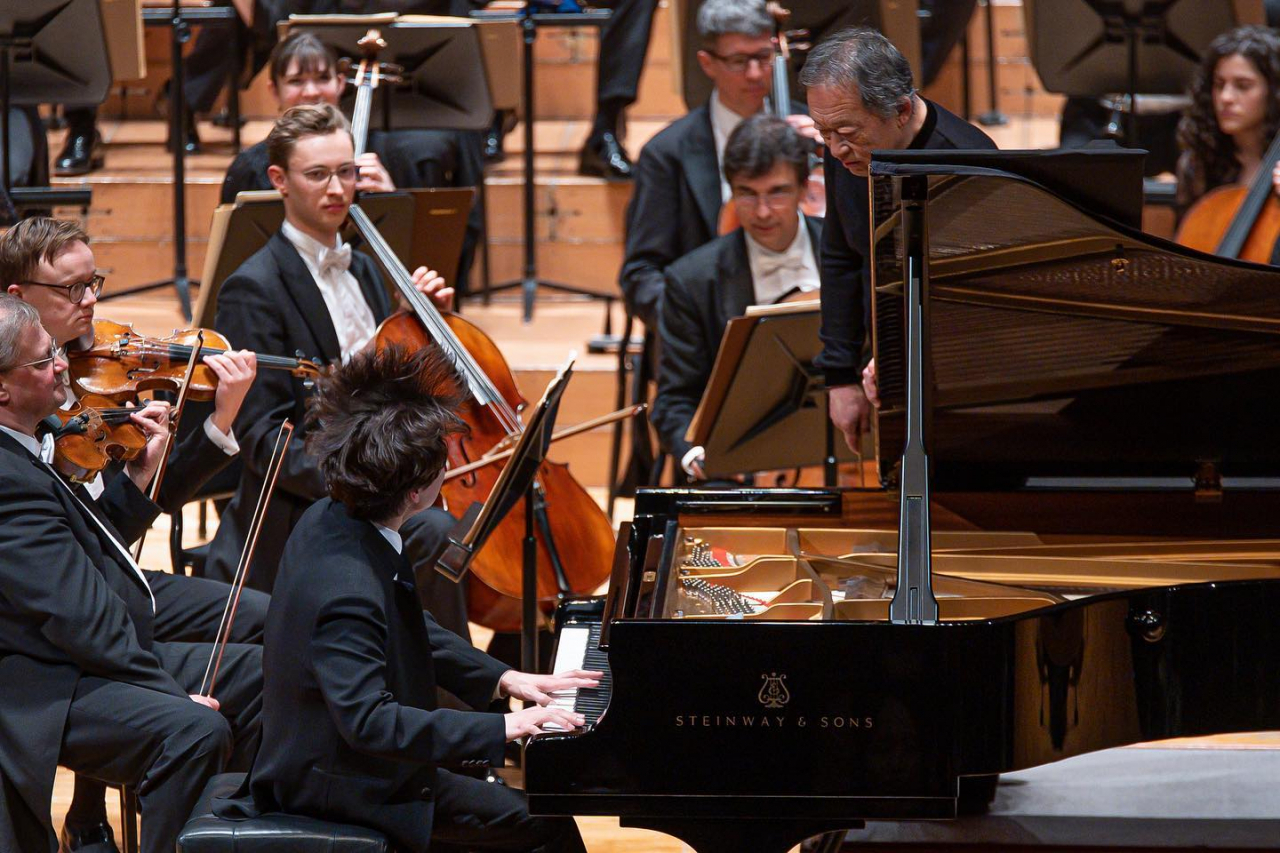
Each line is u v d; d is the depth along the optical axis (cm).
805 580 987
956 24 2356
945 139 1119
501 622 1386
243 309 1358
